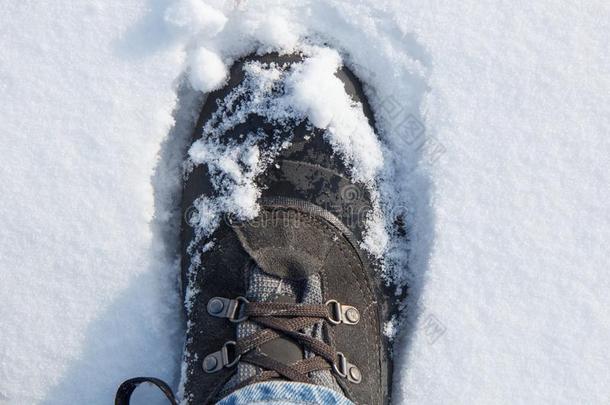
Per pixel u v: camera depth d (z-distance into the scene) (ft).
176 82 4.26
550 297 4.14
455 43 4.36
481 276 4.14
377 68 4.37
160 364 4.07
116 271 4.07
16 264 4.05
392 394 4.13
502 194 4.23
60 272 4.05
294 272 3.86
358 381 3.93
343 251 4.11
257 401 3.34
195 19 4.15
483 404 4.00
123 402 3.73
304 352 3.71
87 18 4.29
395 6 4.36
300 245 3.96
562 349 4.09
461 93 4.32
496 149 4.28
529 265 4.17
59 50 4.26
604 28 4.42
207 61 4.20
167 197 4.28
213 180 4.16
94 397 3.99
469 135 4.28
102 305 4.04
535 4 4.40
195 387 3.80
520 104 4.33
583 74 4.39
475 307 4.11
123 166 4.14
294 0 4.33
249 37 4.30
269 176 4.14
